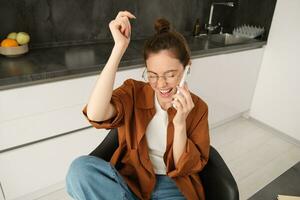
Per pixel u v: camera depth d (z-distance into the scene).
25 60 1.67
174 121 1.02
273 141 2.52
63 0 1.90
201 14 2.66
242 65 2.47
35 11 1.83
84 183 0.98
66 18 1.96
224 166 1.12
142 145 1.12
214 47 2.20
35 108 1.50
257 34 2.54
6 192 1.62
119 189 1.01
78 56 1.80
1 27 1.75
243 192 1.90
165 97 1.06
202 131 1.13
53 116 1.59
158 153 1.17
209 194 1.14
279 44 2.41
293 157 2.30
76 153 1.80
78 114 1.68
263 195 1.04
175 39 1.00
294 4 2.23
